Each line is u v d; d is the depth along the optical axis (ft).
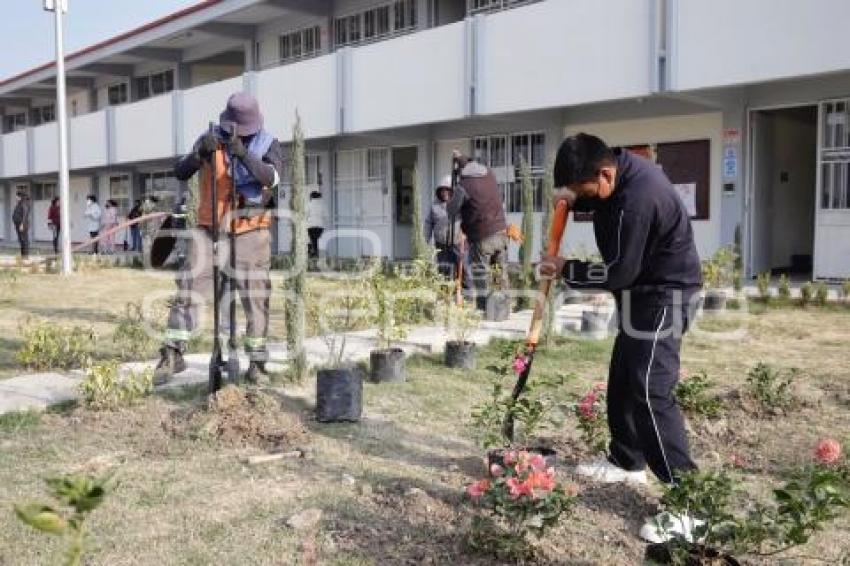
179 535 11.55
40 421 16.97
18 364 22.93
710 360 24.20
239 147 18.33
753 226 44.55
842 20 35.35
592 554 10.91
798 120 48.83
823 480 9.71
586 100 44.24
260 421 16.11
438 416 18.06
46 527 6.14
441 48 51.65
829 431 16.63
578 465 14.17
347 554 10.96
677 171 47.03
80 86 100.37
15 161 103.60
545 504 10.50
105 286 46.19
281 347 25.53
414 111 53.67
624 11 42.27
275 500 12.87
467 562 10.67
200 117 72.02
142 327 25.20
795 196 48.98
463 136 57.41
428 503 12.54
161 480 13.69
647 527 11.34
